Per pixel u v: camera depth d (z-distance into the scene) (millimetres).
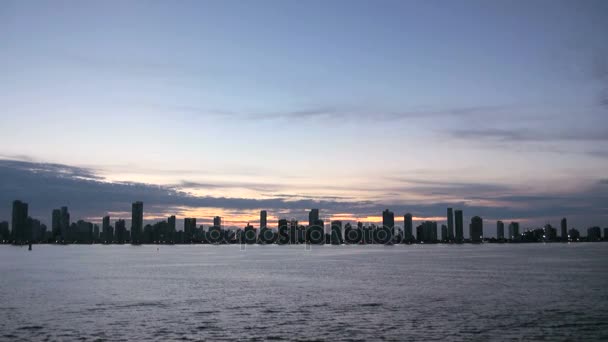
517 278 125375
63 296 90938
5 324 62906
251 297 89562
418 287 105125
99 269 171375
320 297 89125
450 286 106500
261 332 58438
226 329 60094
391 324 62562
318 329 59875
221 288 105625
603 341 53344
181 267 186125
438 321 64312
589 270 154375
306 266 192750
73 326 61719
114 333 57812
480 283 112812
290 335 56781
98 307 77125
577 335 56000
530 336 55656
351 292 96812
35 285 111375
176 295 92812
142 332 58375
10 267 181750
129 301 84188
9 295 92375
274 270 167000
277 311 73062
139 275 142625
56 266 189500
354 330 59250
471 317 67000
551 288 100750
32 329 59906
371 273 149250
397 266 187500
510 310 72438
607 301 81125
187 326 61844
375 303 80938
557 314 68812
